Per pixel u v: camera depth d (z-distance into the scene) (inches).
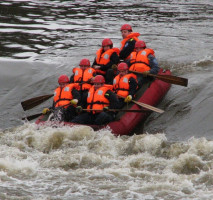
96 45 2308.1
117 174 1066.7
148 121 1471.5
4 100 1726.1
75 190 989.2
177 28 2578.7
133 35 1745.8
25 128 1382.9
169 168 1098.1
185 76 1738.4
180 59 1990.7
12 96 1756.9
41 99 1544.0
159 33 2475.4
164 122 1446.9
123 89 1454.2
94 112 1395.2
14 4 3277.6
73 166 1140.5
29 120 1470.2
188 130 1373.0
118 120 1376.7
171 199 939.3
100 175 1065.5
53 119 1395.2
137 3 3316.9
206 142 1186.0
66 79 1453.0
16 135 1338.6
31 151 1254.3
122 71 1467.8
